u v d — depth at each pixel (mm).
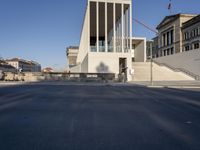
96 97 17297
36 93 20078
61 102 14266
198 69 51000
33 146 5977
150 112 11047
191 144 6223
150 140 6547
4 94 19047
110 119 9320
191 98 17219
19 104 13266
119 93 20875
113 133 7258
